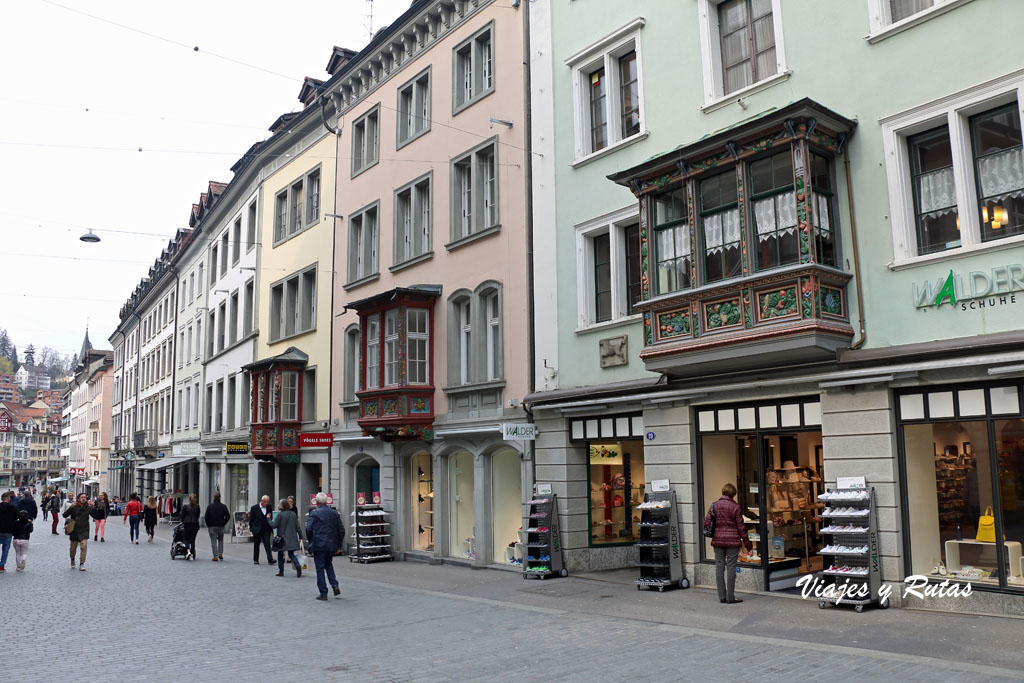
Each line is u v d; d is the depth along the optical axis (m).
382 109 23.61
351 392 23.81
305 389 26.86
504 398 17.80
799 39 12.48
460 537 19.27
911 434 10.82
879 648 8.43
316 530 13.96
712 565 13.08
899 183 11.09
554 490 16.16
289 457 26.45
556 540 15.64
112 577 17.45
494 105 18.89
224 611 12.60
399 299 20.06
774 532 12.78
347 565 20.02
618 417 15.17
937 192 10.91
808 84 12.30
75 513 19.38
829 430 11.48
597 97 16.47
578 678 7.80
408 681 7.91
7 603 13.60
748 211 12.03
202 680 8.08
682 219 13.18
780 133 11.58
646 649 8.94
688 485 13.46
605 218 15.55
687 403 13.55
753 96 13.05
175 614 12.33
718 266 12.50
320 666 8.63
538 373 16.86
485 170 19.39
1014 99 10.16
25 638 10.50
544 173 17.20
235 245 34.84
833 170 11.81
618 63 15.89
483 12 19.56
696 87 14.02
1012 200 10.16
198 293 41.22
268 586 15.84
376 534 20.98
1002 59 10.16
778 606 11.14
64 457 110.88
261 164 31.50
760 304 11.71
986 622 9.36
